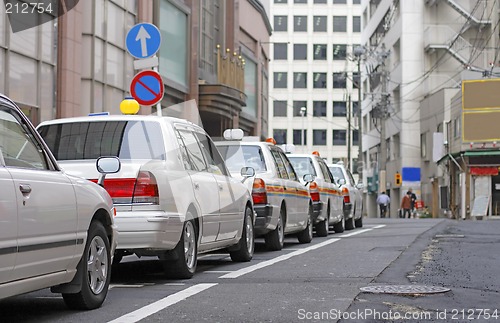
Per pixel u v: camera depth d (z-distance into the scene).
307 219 15.88
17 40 18.05
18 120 6.21
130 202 8.30
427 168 50.72
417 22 52.03
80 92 21.12
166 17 27.00
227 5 35.72
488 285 8.66
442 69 51.97
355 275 9.60
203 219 9.59
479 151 41.38
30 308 7.14
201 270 10.47
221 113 30.33
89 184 7.07
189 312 6.87
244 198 11.48
